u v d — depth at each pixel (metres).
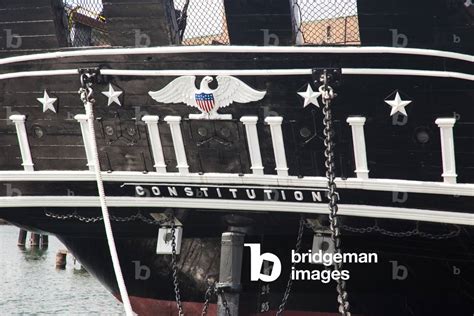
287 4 11.93
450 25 11.49
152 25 12.30
